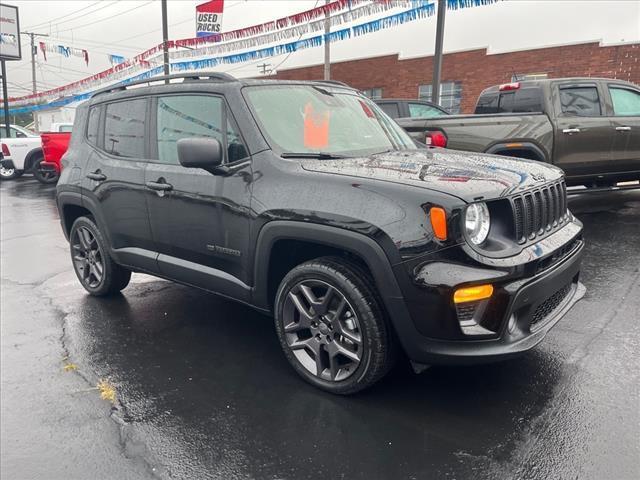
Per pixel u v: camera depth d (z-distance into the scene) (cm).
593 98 749
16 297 501
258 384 321
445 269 251
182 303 470
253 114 336
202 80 378
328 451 254
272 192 308
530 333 276
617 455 242
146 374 339
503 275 254
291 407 294
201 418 287
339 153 348
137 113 416
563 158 727
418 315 261
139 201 402
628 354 339
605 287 466
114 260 453
